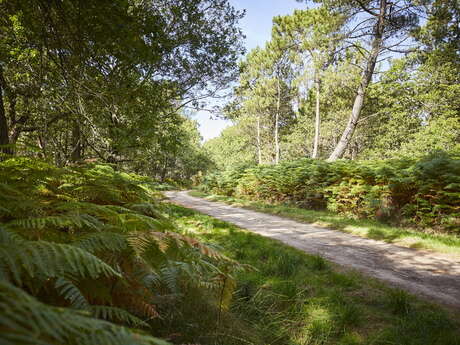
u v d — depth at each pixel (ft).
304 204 51.37
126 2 12.14
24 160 6.93
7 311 1.59
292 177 55.06
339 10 51.19
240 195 77.00
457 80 58.65
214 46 40.19
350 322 10.04
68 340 2.80
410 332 9.55
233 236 23.16
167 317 7.44
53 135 31.60
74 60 15.37
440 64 56.49
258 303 10.71
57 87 19.31
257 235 24.90
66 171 7.65
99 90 18.72
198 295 9.19
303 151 107.76
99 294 5.00
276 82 105.29
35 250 3.29
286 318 9.95
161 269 7.88
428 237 25.20
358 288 13.57
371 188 38.17
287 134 121.80
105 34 12.98
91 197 8.43
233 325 8.36
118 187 9.36
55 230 5.49
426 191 31.35
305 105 105.19
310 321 9.82
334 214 42.24
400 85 60.59
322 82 83.30
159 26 14.74
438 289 14.43
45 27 13.98
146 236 5.68
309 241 25.16
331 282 14.21
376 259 19.75
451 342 8.75
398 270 17.40
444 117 57.88
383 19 49.78
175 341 6.63
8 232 3.70
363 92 55.98
